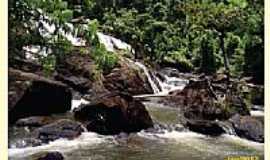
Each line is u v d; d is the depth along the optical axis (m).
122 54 14.82
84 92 10.03
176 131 7.89
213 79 12.87
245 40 17.02
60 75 9.80
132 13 19.14
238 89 11.88
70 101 8.28
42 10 6.75
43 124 6.97
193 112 8.88
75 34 7.80
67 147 6.40
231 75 16.00
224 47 18.02
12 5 6.24
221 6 18.59
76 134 6.83
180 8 19.53
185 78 15.81
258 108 11.04
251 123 8.09
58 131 6.71
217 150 6.90
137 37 18.03
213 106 8.80
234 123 8.13
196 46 18.50
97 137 7.01
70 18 7.29
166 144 7.05
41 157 5.73
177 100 10.19
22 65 8.23
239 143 7.38
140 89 12.02
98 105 7.35
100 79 10.90
